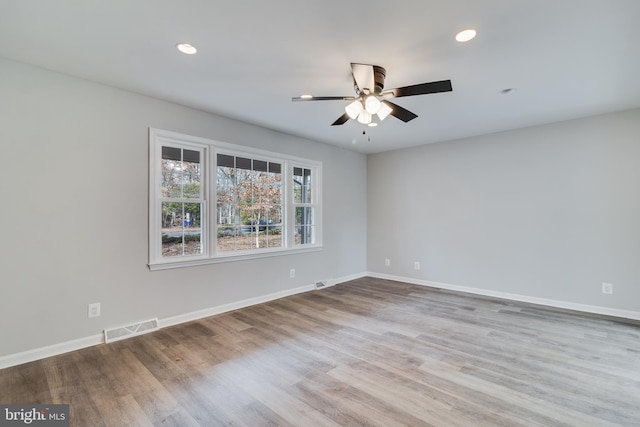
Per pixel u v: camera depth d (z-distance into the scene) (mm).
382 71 2564
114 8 1821
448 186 5031
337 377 2295
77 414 1865
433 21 1960
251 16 1908
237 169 4055
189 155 3572
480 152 4695
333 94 3145
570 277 3955
